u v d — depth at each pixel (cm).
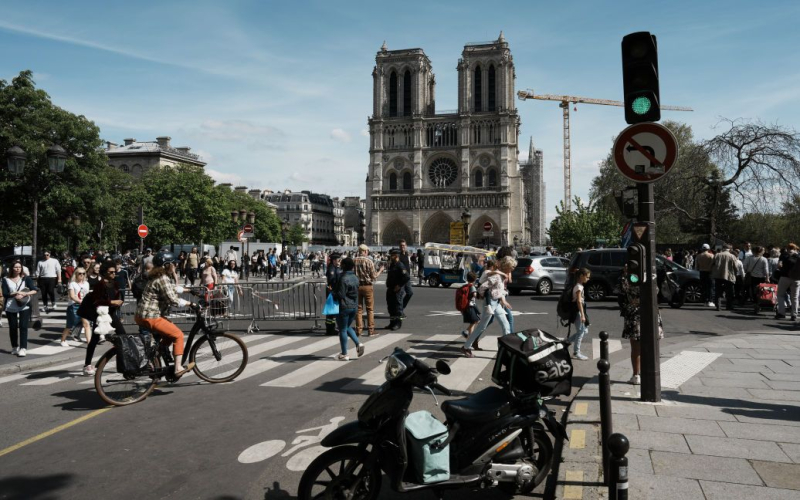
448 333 1423
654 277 733
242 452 601
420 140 10856
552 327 1529
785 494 459
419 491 516
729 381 851
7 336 1465
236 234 7638
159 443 630
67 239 4153
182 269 3769
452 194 10644
